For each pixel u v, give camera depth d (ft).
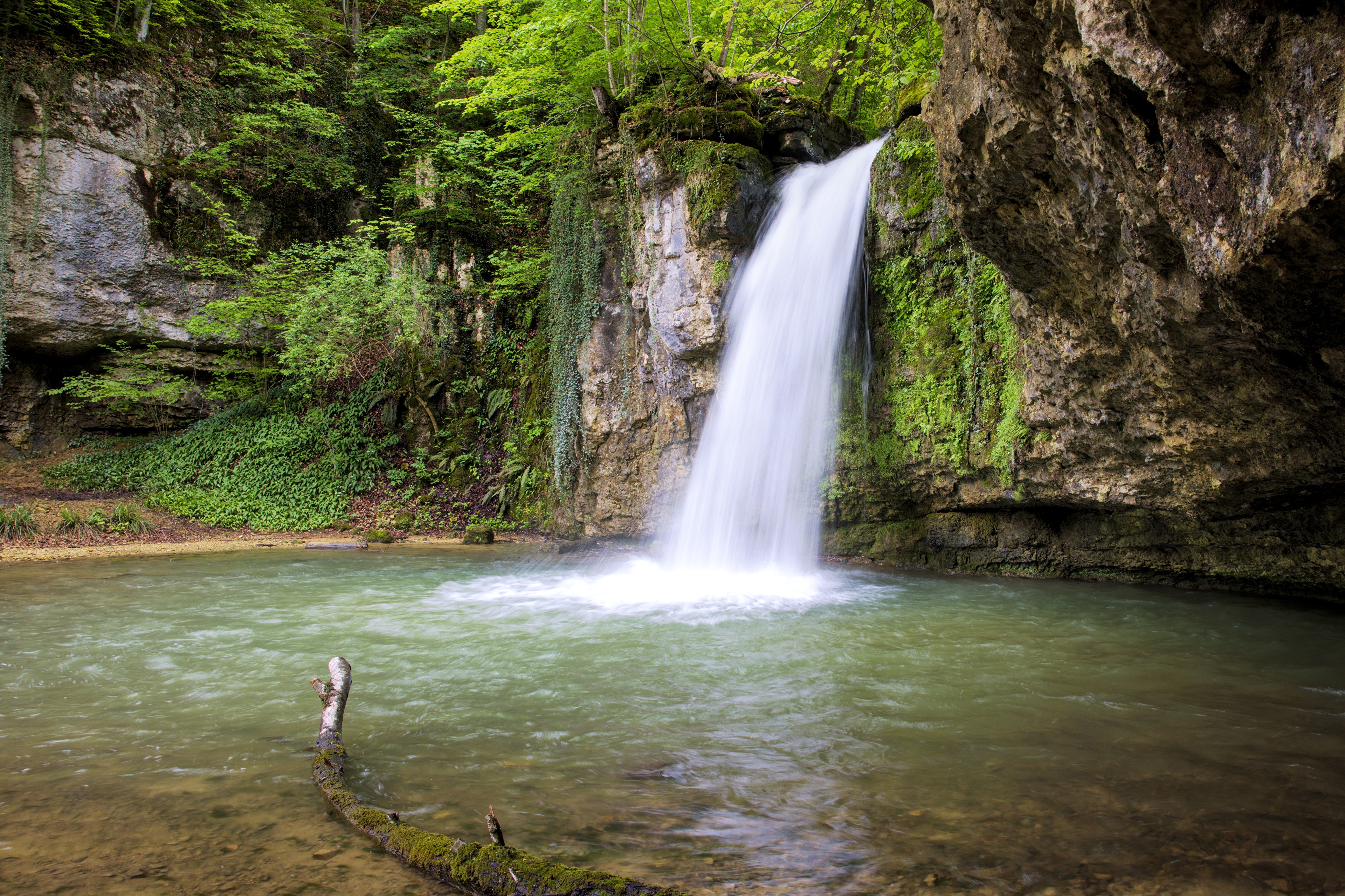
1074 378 25.89
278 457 63.77
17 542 46.75
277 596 32.78
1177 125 12.12
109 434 67.67
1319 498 26.76
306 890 8.79
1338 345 14.74
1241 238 12.10
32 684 18.84
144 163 65.92
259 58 73.26
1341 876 9.19
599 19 54.44
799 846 10.12
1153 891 8.87
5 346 61.87
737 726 15.61
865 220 39.50
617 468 51.03
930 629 25.66
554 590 35.14
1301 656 21.58
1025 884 9.06
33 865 9.43
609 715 16.42
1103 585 35.14
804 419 41.14
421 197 71.97
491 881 8.43
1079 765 13.24
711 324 42.47
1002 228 21.13
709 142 41.78
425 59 80.79
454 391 67.15
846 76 50.37
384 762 13.51
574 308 52.95
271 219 72.54
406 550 51.13
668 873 9.33
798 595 33.24
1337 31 9.10
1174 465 26.20
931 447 37.45
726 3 47.80
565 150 53.26
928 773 12.89
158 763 13.32
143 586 34.78
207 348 69.05
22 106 59.67
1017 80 15.53
